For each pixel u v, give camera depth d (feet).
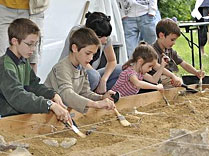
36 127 13.69
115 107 15.29
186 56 40.06
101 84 18.85
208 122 14.84
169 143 10.83
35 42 13.87
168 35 20.20
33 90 14.48
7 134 12.72
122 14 26.17
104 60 20.53
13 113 13.94
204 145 10.66
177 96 19.26
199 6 35.29
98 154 10.94
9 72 13.37
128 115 15.57
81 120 14.96
